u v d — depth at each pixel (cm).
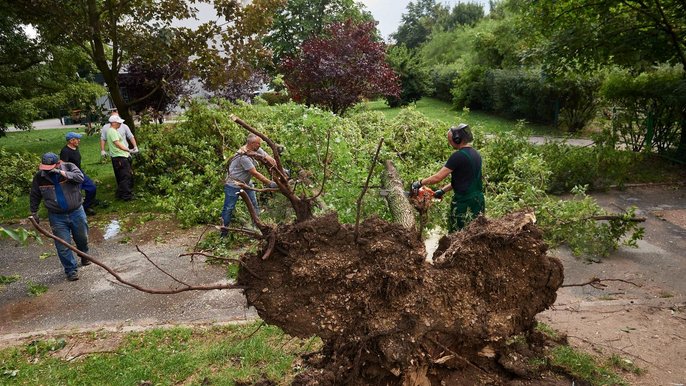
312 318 289
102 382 409
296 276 288
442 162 862
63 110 2844
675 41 1095
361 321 290
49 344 470
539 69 1941
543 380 368
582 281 587
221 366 424
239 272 292
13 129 2773
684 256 652
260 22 1086
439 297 307
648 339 454
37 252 743
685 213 840
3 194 993
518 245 329
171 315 527
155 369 422
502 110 2414
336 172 614
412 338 292
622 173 1018
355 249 303
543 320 493
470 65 2773
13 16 1194
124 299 571
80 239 648
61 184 611
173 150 991
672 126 1195
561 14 1184
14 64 1549
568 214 623
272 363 421
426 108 2975
